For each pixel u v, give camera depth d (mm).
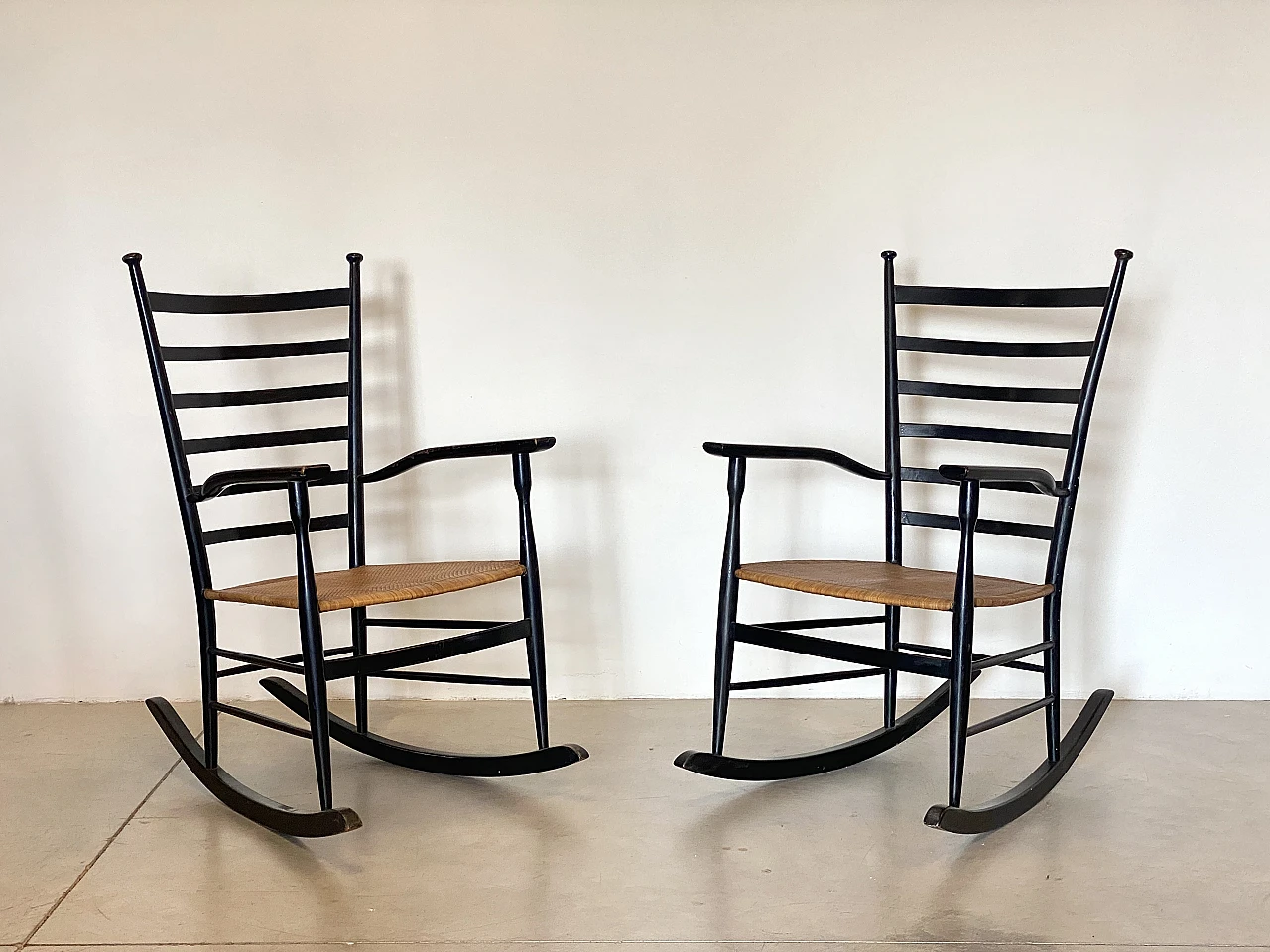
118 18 2705
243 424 2789
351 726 2381
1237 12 2648
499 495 2799
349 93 2719
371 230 2742
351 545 2426
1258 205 2678
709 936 1628
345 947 1605
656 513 2791
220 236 2746
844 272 2730
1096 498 2758
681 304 2744
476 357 2770
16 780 2299
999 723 1993
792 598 2805
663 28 2697
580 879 1819
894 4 2682
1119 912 1695
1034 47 2678
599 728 2586
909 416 2764
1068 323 2715
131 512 2805
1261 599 2760
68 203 2736
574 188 2729
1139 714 2672
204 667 2168
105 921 1690
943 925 1656
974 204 2707
